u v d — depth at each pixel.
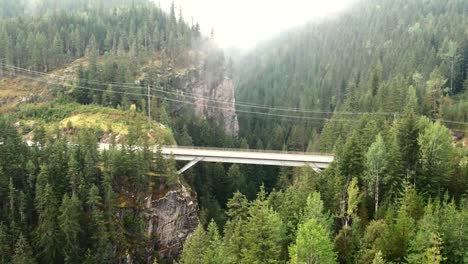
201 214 99.31
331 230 57.62
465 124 109.25
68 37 159.12
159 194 91.88
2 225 77.75
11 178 80.31
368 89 150.00
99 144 99.81
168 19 188.62
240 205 65.12
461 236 46.06
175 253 93.00
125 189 89.44
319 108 185.38
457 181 63.84
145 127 112.19
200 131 146.25
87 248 80.62
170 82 157.00
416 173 65.75
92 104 125.75
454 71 141.75
